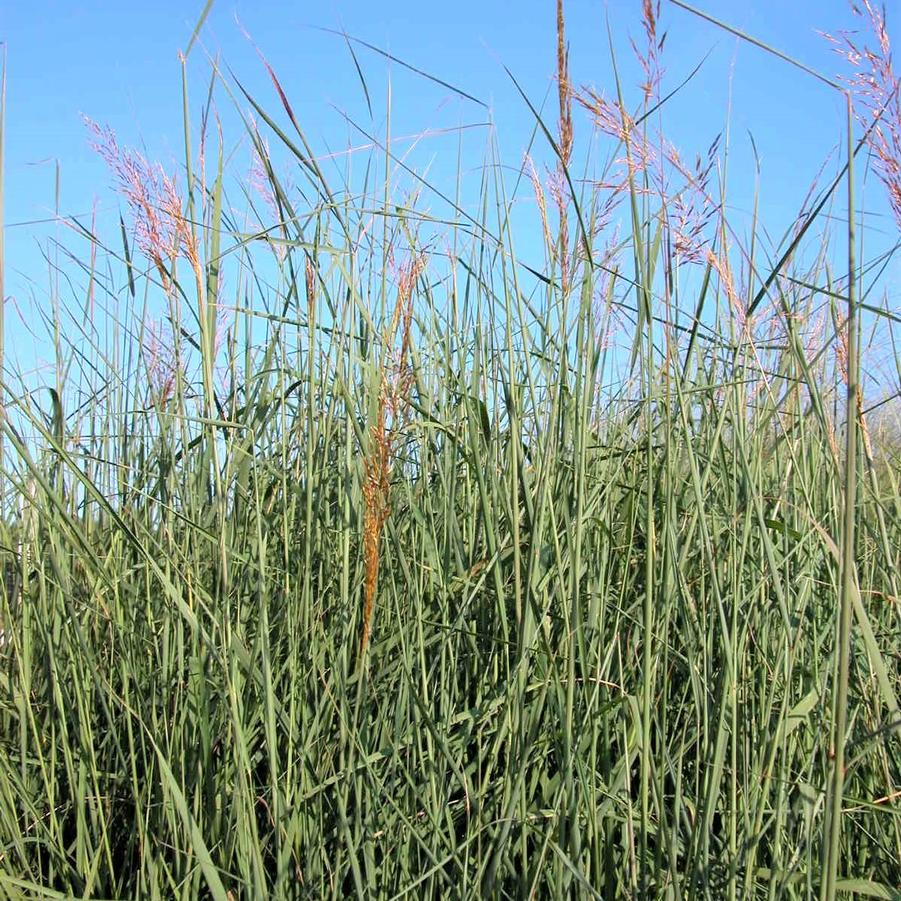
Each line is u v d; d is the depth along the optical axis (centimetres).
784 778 185
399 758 212
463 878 185
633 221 192
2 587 240
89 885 195
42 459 271
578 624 191
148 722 229
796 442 244
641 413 252
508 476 235
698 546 241
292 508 245
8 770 220
